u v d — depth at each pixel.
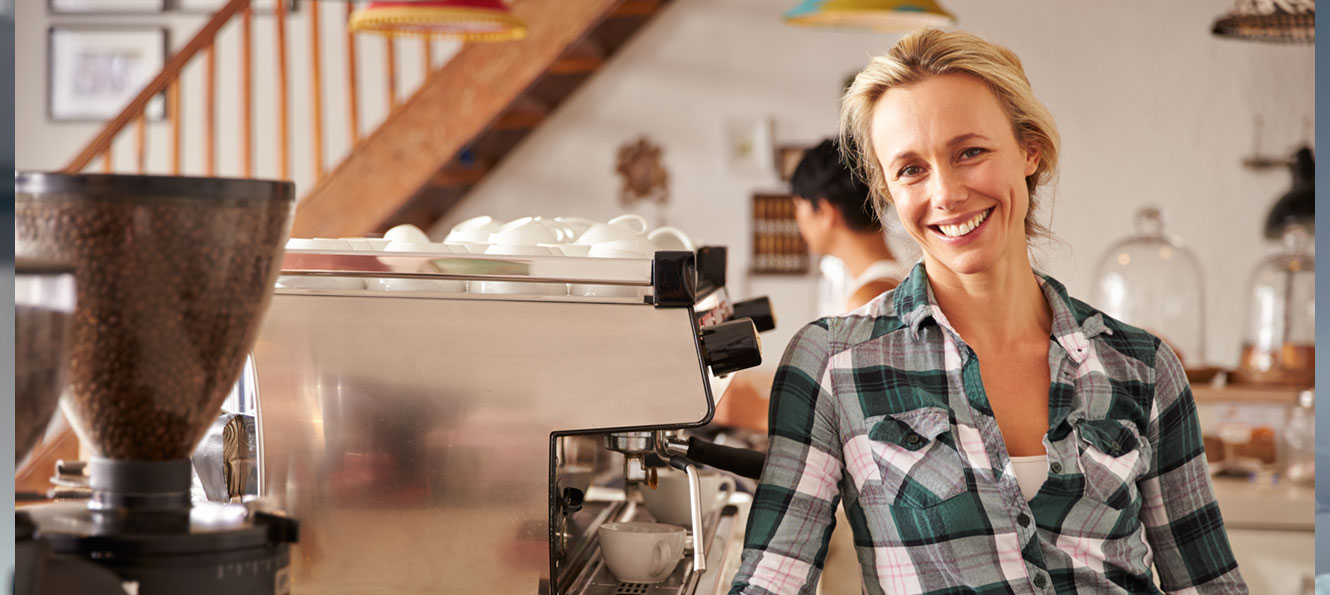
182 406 0.82
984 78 1.24
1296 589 2.86
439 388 1.16
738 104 5.87
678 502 1.64
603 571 1.44
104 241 0.77
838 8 3.68
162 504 0.84
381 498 1.16
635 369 1.16
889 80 1.27
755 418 2.70
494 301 1.17
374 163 5.22
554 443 1.16
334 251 1.16
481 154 5.86
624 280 1.17
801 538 1.25
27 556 0.71
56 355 0.71
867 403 1.28
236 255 0.80
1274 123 5.53
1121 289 4.37
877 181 1.35
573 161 5.95
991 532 1.23
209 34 5.18
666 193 5.89
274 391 1.16
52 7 6.18
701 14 5.88
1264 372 3.64
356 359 1.16
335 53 6.18
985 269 1.25
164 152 6.21
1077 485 1.24
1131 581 1.26
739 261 5.86
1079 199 5.66
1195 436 1.33
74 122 6.19
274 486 1.16
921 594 1.24
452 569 1.16
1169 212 5.61
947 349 1.28
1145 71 5.61
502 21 3.86
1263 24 3.27
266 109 6.18
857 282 2.46
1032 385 1.30
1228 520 2.90
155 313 0.78
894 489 1.25
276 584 0.83
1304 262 3.74
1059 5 5.65
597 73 5.92
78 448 1.83
